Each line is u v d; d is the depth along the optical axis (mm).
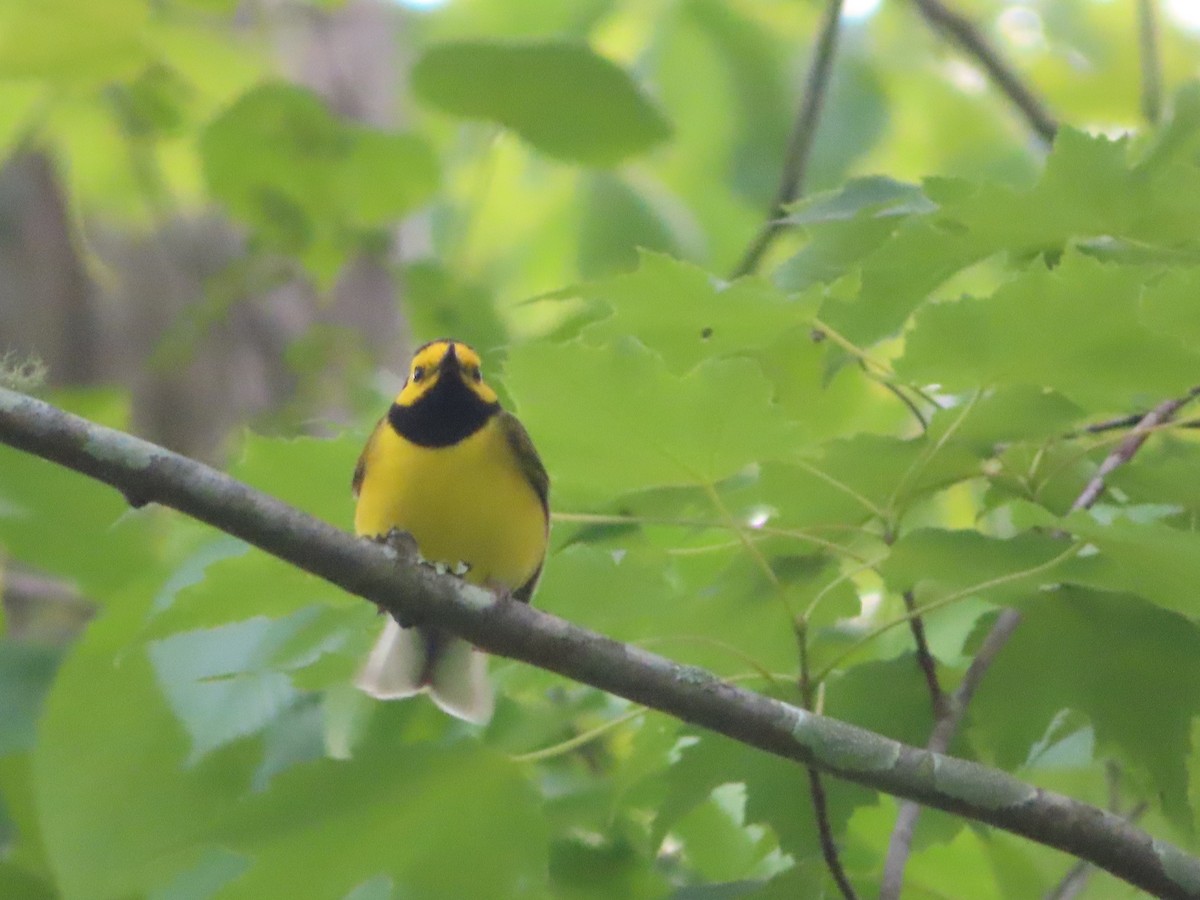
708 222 21797
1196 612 8102
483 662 10211
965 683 9336
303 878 9211
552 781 12000
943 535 8156
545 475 10031
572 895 11469
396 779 9039
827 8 16188
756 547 9414
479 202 16188
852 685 10031
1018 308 7988
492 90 14469
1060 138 8531
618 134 14859
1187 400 9359
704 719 8156
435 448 9742
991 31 22516
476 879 9312
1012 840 11719
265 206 16438
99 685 10219
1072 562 8078
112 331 19719
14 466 12047
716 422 8055
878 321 9391
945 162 22031
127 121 17656
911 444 9016
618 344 7844
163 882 10250
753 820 9961
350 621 10070
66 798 10172
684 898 9406
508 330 16078
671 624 9625
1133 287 7797
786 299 8633
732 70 21266
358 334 17391
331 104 20438
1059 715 10492
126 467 8047
